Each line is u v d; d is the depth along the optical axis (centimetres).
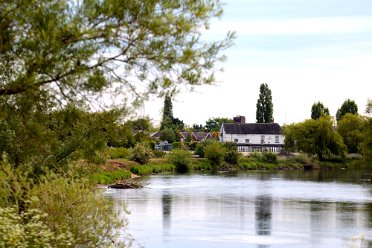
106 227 1547
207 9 1195
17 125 1491
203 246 3155
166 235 3472
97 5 1126
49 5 1130
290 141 13788
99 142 1558
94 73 1170
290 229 3781
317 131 13412
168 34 1184
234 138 18338
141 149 10350
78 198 1509
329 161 13512
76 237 1477
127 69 1229
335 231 3703
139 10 1150
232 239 3381
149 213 4488
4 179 1533
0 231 1224
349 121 15038
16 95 1247
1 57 1193
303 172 11144
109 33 1152
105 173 7606
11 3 1113
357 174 10356
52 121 1410
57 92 1243
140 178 8762
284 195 6128
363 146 9288
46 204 1481
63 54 1116
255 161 12900
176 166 11238
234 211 4703
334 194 6259
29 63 1109
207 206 5034
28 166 2039
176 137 19388
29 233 1324
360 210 4819
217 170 11775
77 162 2805
